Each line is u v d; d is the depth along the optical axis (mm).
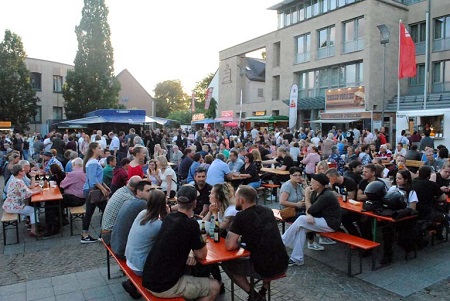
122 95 54219
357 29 28469
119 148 17562
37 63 42219
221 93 45531
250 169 10406
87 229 7289
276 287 5238
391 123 26984
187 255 3969
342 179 7238
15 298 4930
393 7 28250
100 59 38656
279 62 37438
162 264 3859
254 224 4344
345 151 15805
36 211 7605
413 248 6227
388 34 22250
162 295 3871
